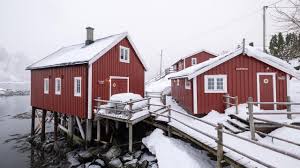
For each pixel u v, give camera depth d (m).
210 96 13.62
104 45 15.84
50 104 17.47
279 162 6.41
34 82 20.12
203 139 8.62
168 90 27.55
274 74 13.36
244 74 13.49
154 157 10.15
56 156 14.92
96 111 13.74
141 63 18.77
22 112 35.06
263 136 9.65
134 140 12.95
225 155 7.03
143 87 19.00
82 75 14.40
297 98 16.91
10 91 72.75
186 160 8.50
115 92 15.98
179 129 10.18
